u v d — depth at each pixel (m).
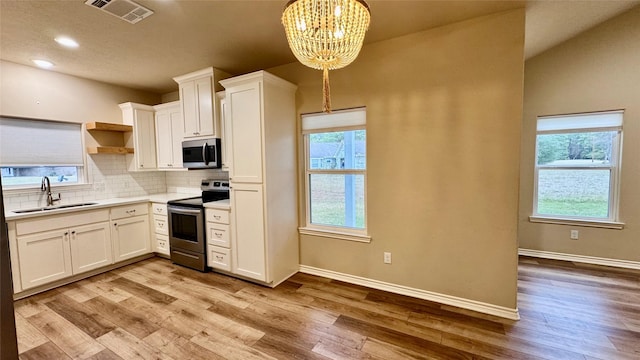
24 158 3.20
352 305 2.57
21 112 3.15
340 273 3.12
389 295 2.75
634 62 3.13
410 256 2.71
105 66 3.29
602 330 2.14
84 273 3.24
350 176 3.08
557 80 3.49
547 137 3.68
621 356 1.86
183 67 3.37
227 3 2.06
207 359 1.91
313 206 3.34
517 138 2.25
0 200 0.70
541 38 3.16
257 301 2.67
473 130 2.38
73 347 2.04
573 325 2.21
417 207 2.65
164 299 2.73
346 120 2.99
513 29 2.20
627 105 3.19
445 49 2.43
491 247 2.38
